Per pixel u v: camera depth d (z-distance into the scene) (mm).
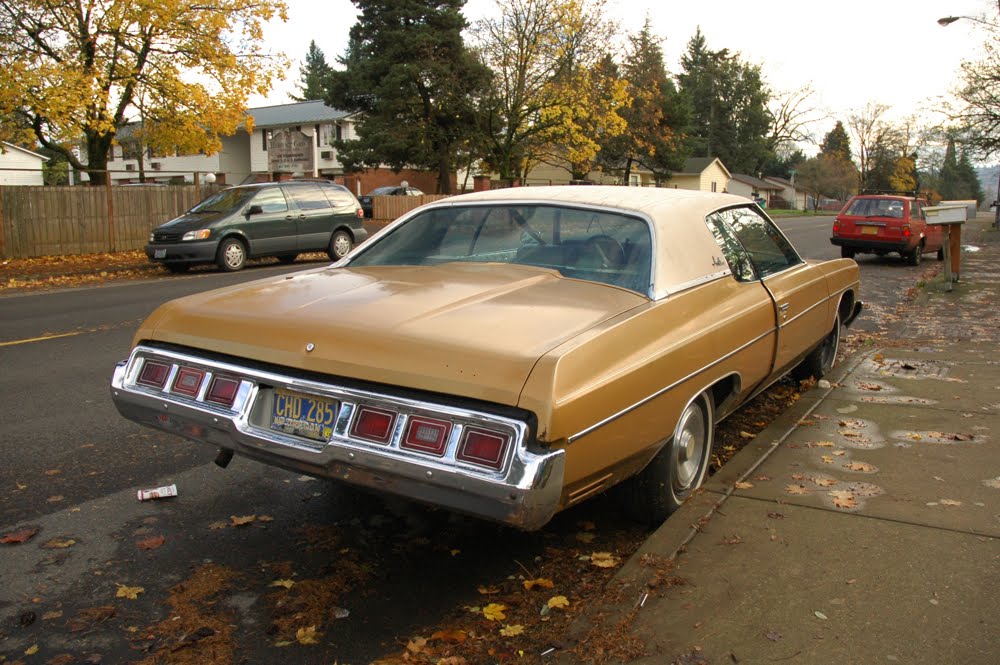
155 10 17203
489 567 3377
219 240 15500
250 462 4676
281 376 2971
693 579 2932
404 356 2744
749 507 3568
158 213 20438
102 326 9383
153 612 3018
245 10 18750
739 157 93125
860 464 4121
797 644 2516
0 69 15898
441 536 3682
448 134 37406
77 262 17266
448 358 2688
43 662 2684
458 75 34812
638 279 3527
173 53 18844
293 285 3658
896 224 16844
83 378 6703
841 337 8414
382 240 4363
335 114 50812
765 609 2723
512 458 2514
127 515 3906
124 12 17125
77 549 3533
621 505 3656
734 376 4004
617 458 2967
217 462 3652
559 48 30875
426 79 36031
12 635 2846
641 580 2922
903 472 4000
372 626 2926
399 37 35531
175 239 15219
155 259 15438
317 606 3061
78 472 4473
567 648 2559
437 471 2590
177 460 4691
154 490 4148
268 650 2768
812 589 2848
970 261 17578
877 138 98812
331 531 3738
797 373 6102
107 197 19344
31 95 16250
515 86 32031
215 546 3578
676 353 3277
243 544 3602
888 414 5012
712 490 3766
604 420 2801
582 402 2656
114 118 19266
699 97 92750
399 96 36500
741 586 2875
